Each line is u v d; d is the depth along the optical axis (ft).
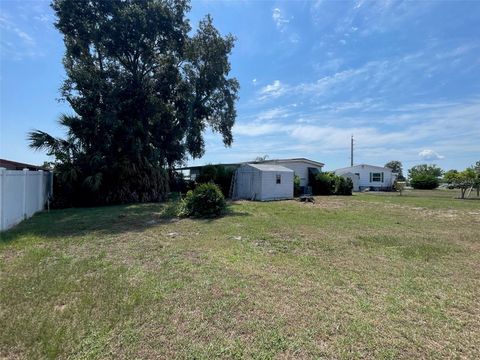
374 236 23.70
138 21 51.55
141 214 35.63
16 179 27.66
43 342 8.34
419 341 8.93
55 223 28.68
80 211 38.55
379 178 116.78
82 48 51.55
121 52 54.49
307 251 19.13
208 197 34.17
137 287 12.44
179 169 74.38
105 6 50.85
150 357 7.91
